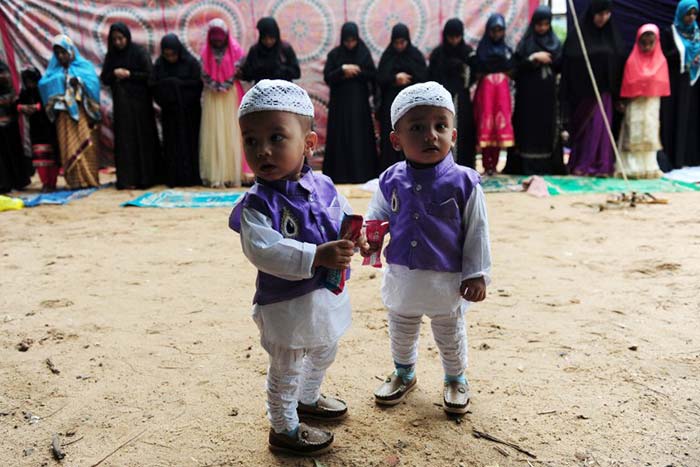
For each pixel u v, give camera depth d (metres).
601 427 2.28
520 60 9.30
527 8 10.64
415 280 2.31
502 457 2.12
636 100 8.81
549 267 4.59
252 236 1.93
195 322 3.57
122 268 4.88
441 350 2.45
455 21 9.05
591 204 7.32
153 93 9.47
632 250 5.03
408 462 2.11
